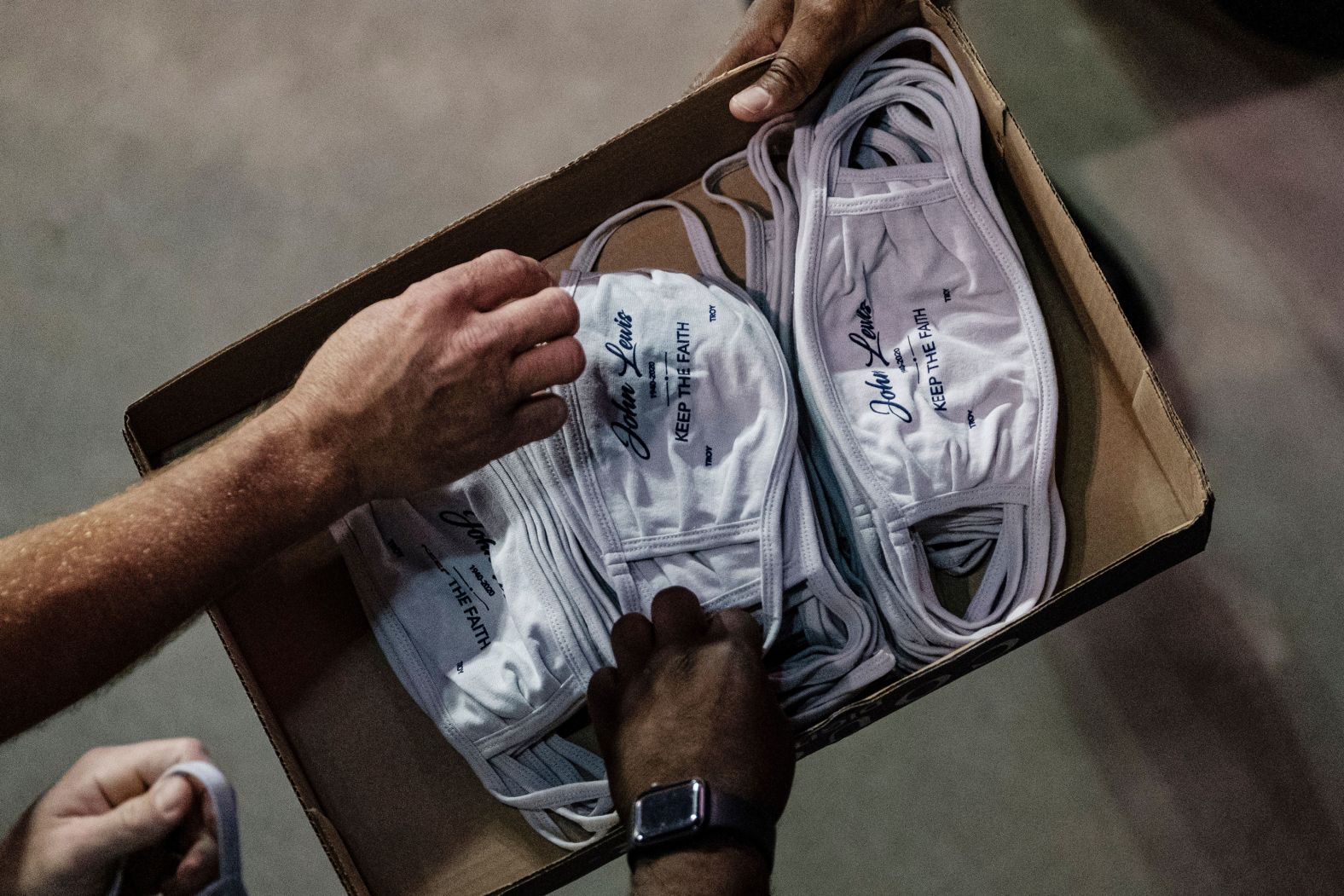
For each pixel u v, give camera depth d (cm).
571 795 68
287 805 109
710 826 57
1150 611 107
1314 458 108
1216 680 105
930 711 106
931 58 80
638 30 129
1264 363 111
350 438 65
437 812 72
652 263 80
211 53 134
